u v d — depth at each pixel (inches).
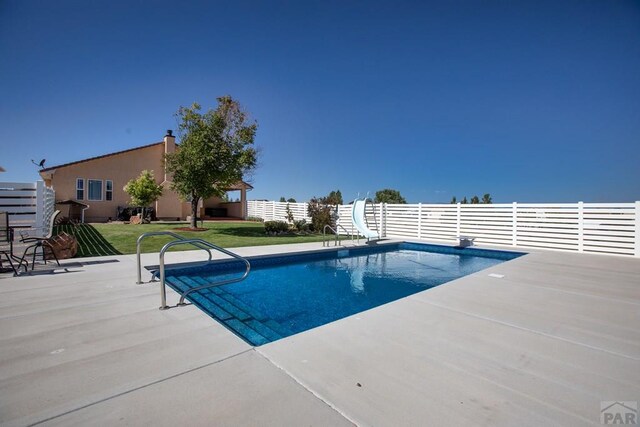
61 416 65.7
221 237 484.1
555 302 157.5
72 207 741.3
